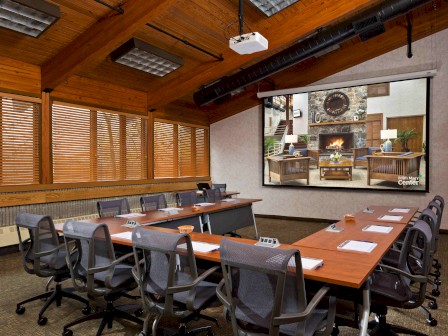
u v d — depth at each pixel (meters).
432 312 2.91
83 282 2.46
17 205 5.03
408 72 6.68
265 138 8.45
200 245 2.50
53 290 3.20
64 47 5.08
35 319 2.86
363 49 7.08
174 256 1.86
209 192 5.80
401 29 6.67
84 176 6.14
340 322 2.24
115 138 6.75
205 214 4.79
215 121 9.40
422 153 6.52
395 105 6.78
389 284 2.28
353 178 7.28
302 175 7.92
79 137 6.05
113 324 2.76
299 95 7.89
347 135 7.33
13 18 4.01
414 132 6.59
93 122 6.30
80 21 4.63
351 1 4.81
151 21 4.92
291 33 5.34
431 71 6.23
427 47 6.51
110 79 6.42
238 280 1.69
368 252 2.29
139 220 3.76
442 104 6.38
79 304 3.18
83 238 2.29
